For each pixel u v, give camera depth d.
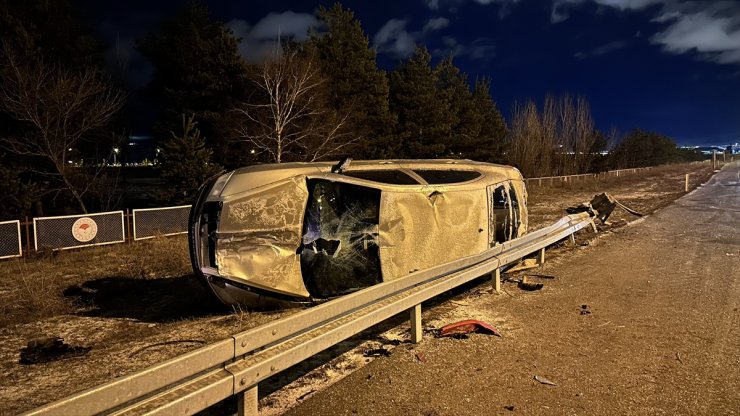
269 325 3.57
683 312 6.32
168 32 25.45
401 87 30.08
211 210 5.75
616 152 61.59
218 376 3.17
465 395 4.12
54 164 17.77
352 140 21.95
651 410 3.83
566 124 45.19
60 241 11.99
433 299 7.15
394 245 6.28
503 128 41.22
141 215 13.50
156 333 5.91
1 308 7.14
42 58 17.50
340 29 24.95
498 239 8.71
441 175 7.39
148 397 2.82
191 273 9.29
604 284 7.88
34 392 4.39
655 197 26.22
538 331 5.68
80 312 7.05
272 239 5.71
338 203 6.57
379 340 5.46
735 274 8.35
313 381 4.43
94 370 4.86
